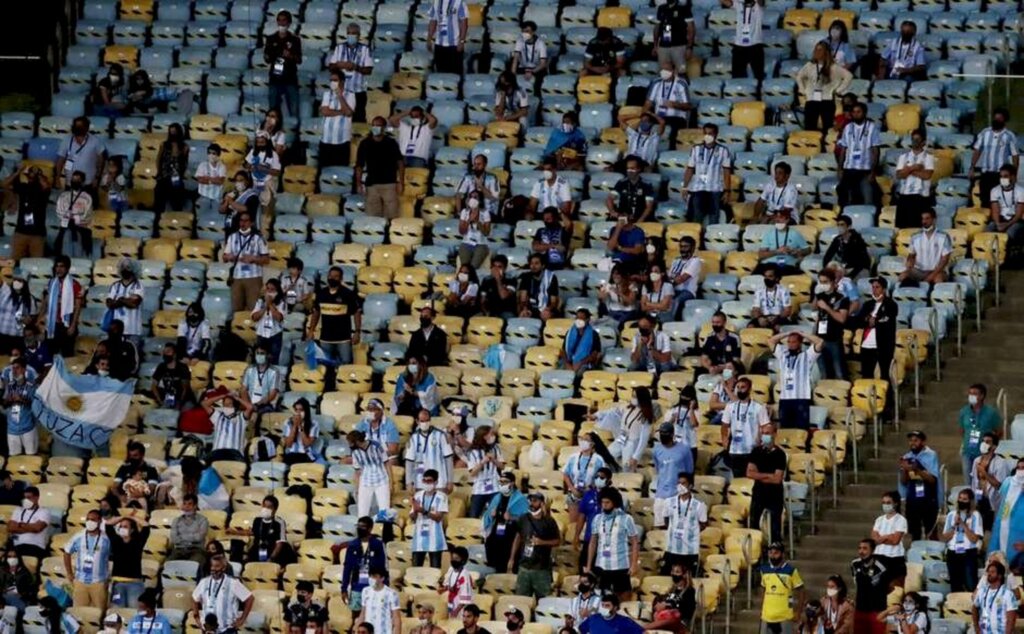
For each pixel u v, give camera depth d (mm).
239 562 94812
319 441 101250
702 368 101500
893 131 113688
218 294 110000
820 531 95000
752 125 115375
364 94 118750
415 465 96375
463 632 86438
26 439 102938
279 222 112875
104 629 90500
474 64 121500
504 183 113625
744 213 110750
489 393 103000
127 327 107500
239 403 101000
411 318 106875
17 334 108125
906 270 104875
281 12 118562
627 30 121125
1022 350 103000
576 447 98250
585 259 108625
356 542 90875
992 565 85500
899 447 98750
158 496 98750
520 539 92375
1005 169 107062
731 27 120125
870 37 118062
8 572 93688
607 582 90500
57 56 124875
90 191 115000
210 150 114438
